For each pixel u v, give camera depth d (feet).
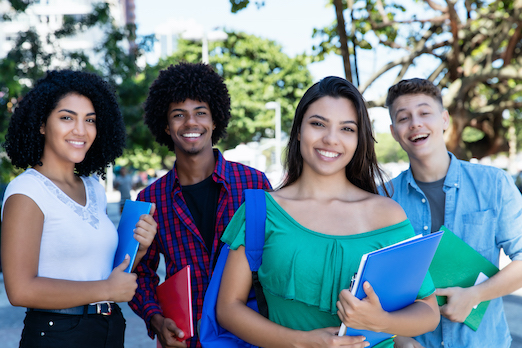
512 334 14.08
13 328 15.81
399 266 4.49
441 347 7.08
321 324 5.03
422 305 5.03
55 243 5.98
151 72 40.91
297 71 86.79
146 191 8.47
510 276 6.76
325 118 5.28
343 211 5.24
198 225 8.23
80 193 6.68
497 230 7.27
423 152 7.39
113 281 6.07
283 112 85.40
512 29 28.32
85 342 6.01
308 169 5.51
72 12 136.05
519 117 40.96
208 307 5.54
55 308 5.74
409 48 26.48
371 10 24.54
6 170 28.27
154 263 8.32
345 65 18.48
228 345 5.46
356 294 4.43
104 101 7.09
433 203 7.63
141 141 40.34
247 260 5.29
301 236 5.07
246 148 54.29
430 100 7.40
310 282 4.94
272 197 5.44
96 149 7.39
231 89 84.12
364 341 4.71
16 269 5.60
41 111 6.40
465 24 23.63
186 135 8.34
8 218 5.76
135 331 15.81
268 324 5.01
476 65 26.27
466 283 6.75
